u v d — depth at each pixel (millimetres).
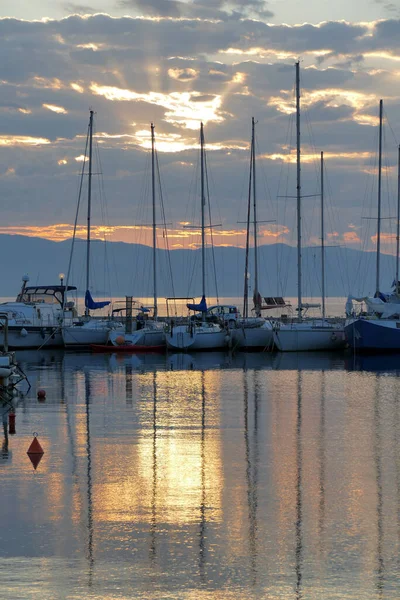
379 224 107438
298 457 35969
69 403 52094
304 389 59125
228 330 93562
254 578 22312
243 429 42750
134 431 42094
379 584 21922
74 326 95562
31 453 36438
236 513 27750
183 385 61594
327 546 24688
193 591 21469
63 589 21516
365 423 44531
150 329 95562
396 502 29047
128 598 21000
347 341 88188
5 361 55094
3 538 25344
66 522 26844
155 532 25875
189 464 34594
